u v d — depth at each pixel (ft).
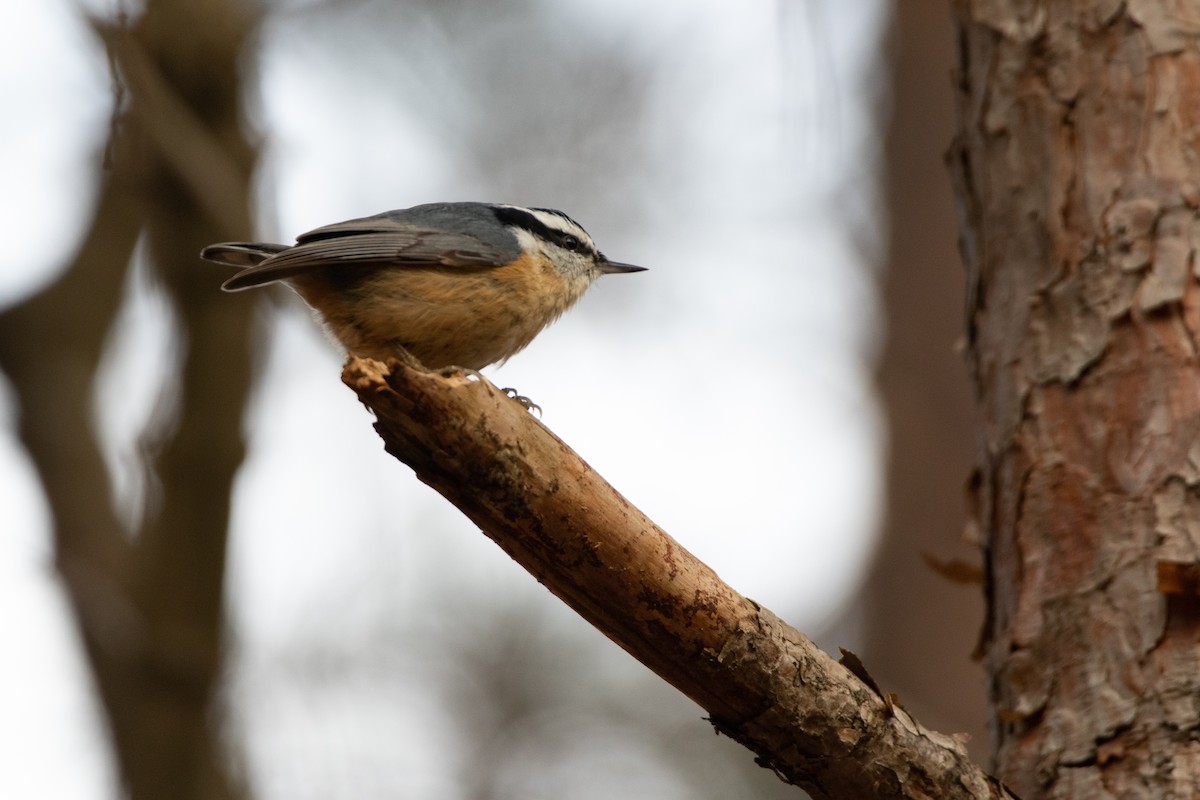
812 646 18.95
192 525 35.81
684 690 19.33
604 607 18.86
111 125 32.94
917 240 50.34
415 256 30.32
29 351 40.06
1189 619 20.29
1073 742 20.63
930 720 42.45
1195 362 21.65
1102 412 22.17
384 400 17.97
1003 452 23.34
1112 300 22.52
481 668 48.57
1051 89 24.04
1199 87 23.03
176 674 34.94
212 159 34.83
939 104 51.29
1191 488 20.95
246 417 36.65
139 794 34.55
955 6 26.14
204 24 35.45
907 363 48.91
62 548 37.35
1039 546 22.25
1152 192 22.68
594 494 18.29
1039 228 23.66
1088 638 21.09
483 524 18.99
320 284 30.83
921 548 46.06
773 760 19.39
